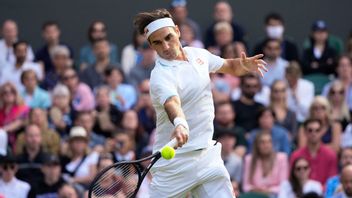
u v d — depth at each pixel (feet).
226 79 133.69
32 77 130.52
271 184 112.16
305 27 153.17
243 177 113.39
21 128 123.13
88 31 145.18
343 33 153.48
